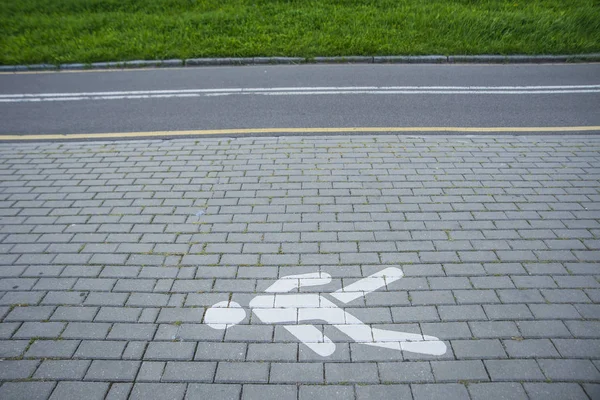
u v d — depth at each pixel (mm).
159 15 14766
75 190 5633
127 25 14125
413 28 13250
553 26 12977
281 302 3818
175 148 6730
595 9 13664
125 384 3158
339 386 3111
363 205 5145
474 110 8422
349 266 4207
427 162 6152
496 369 3221
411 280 4039
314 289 3945
